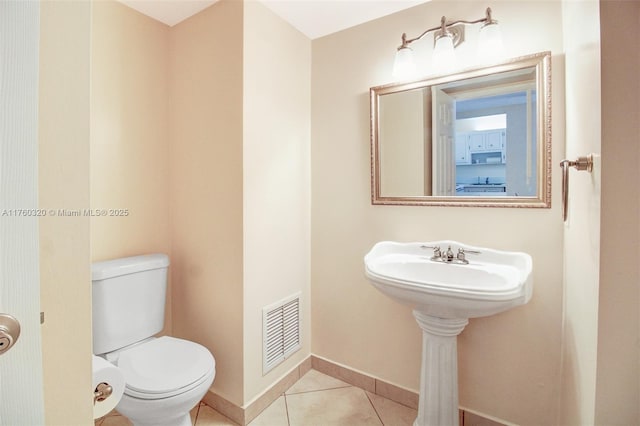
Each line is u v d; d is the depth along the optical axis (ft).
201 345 5.28
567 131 4.00
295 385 6.13
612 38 2.06
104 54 5.14
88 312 2.05
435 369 4.49
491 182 4.74
